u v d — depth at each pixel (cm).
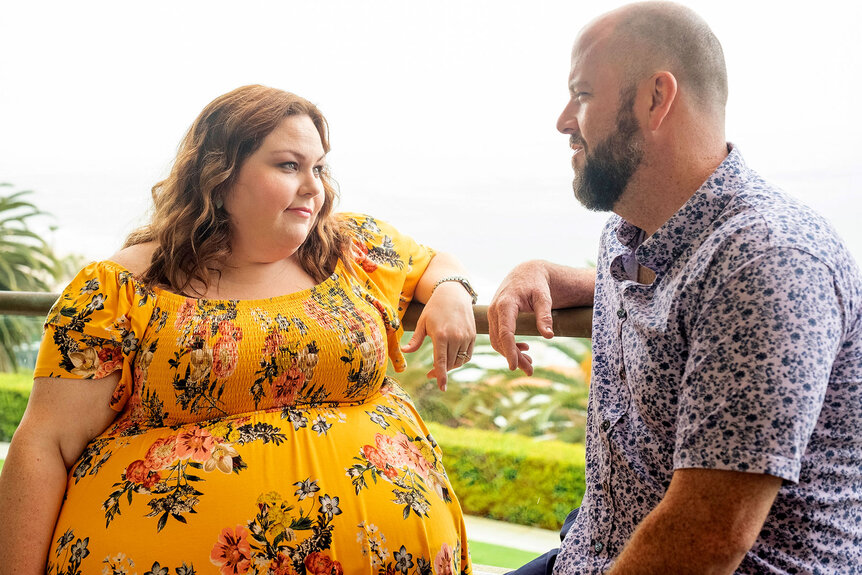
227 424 152
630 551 117
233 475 145
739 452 109
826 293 111
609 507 140
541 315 163
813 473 119
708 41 132
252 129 154
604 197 140
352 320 163
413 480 156
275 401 156
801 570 119
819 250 113
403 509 150
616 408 141
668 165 133
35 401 152
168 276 156
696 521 112
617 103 133
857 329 118
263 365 154
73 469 152
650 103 131
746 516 110
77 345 151
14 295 204
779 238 114
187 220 157
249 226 158
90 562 141
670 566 113
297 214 159
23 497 146
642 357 131
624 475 137
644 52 131
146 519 142
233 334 154
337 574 144
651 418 131
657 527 115
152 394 153
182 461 146
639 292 135
